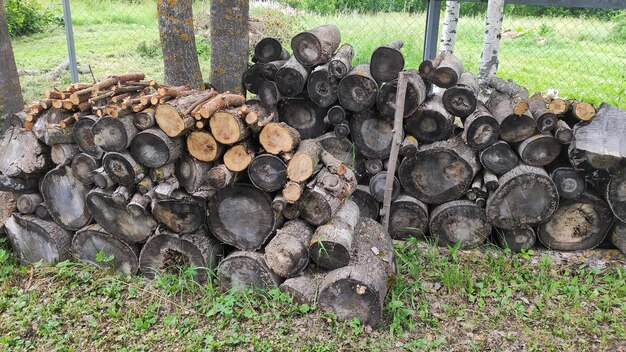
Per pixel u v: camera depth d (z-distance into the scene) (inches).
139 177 149.1
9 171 162.6
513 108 170.7
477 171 183.5
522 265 175.5
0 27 207.0
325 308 142.0
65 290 153.7
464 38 411.8
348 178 154.2
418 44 367.2
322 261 147.1
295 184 142.4
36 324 140.5
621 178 167.3
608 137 165.5
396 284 157.9
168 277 157.6
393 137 174.7
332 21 407.8
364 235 162.7
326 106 192.7
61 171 162.4
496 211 178.1
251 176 145.6
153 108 144.6
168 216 153.0
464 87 174.6
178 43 217.5
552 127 172.4
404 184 187.5
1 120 209.9
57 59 363.3
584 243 180.9
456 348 136.5
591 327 144.0
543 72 357.1
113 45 397.1
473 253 181.9
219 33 224.1
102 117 143.1
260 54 204.1
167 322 140.6
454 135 186.7
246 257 150.9
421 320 147.6
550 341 139.7
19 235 171.9
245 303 147.5
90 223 168.1
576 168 169.6
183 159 149.7
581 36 394.9
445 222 185.2
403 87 168.9
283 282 152.6
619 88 323.0
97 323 141.5
